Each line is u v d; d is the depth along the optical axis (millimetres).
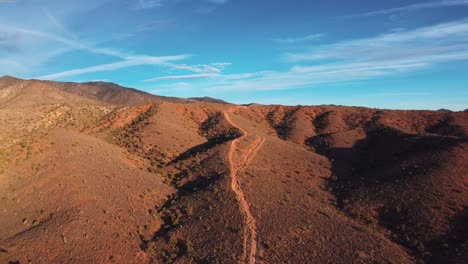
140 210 39781
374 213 40750
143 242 34438
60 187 38750
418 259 32062
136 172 49312
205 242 33406
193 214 39219
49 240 30891
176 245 33812
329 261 30281
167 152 62969
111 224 35375
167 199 44594
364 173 53844
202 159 57156
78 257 29875
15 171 39500
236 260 29797
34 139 47312
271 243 32562
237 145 62281
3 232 31234
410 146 59906
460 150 49656
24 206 35062
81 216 34844
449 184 42500
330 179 53688
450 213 37625
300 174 53750
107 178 43938
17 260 28156
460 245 32500
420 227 36469
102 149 53031
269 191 45031
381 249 32688
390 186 45250
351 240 33906
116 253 31516
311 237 34094
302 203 42438
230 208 39250
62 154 45469
